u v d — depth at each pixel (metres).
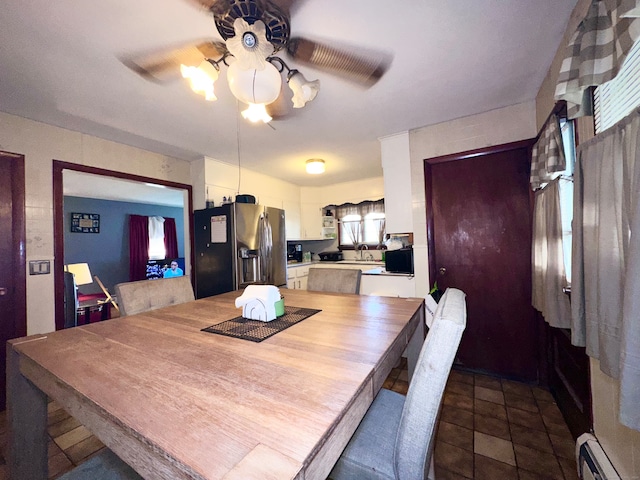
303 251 5.34
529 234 2.21
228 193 3.49
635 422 0.74
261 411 0.62
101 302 3.78
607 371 0.93
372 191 4.45
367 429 1.00
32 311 2.13
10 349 1.09
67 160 2.35
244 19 1.12
